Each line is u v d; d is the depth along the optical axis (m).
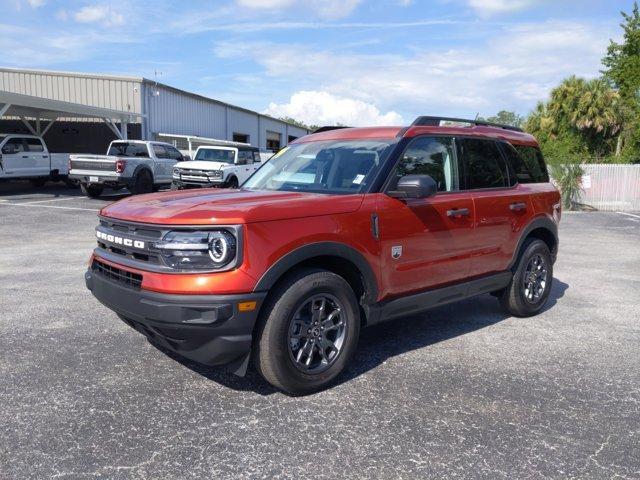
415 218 4.45
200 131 35.19
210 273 3.48
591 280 8.03
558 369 4.46
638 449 3.25
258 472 2.95
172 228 3.54
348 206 4.04
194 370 4.29
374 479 2.91
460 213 4.81
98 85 28.75
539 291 6.00
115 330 5.18
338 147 4.85
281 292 3.71
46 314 5.67
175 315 3.46
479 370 4.41
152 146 20.19
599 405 3.82
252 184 5.09
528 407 3.76
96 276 4.11
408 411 3.67
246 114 42.84
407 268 4.44
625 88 33.25
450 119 5.18
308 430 3.40
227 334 3.51
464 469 3.01
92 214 14.64
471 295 5.16
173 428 3.39
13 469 2.92
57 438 3.24
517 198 5.52
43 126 30.02
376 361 4.58
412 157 4.62
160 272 3.56
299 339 3.87
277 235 3.63
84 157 18.47
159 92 30.23
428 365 4.50
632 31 32.94
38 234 11.27
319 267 3.96
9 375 4.12
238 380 4.13
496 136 5.62
